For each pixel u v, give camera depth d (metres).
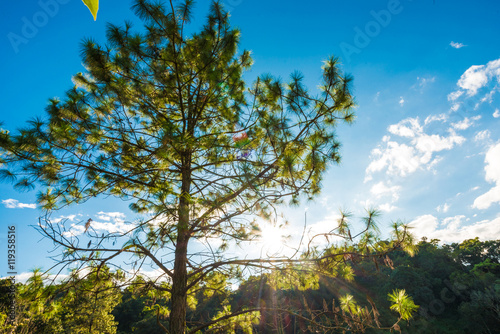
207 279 4.88
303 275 4.28
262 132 4.45
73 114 3.62
